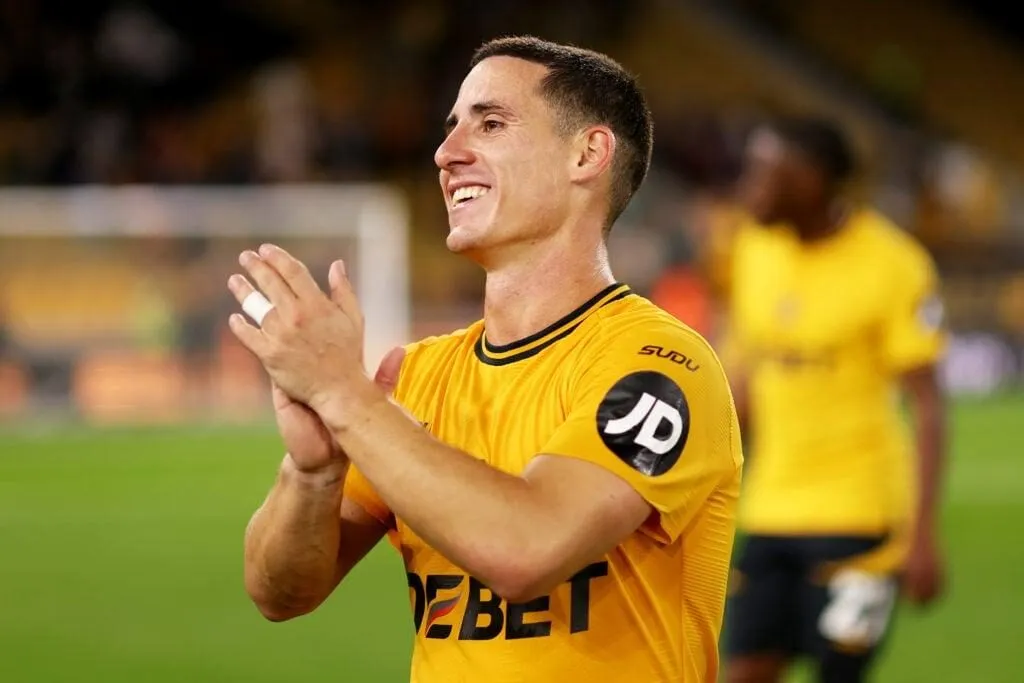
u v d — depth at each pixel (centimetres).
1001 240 8412
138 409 6594
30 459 5431
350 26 9538
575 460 919
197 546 3928
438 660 993
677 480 938
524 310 1031
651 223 8000
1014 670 2686
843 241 1900
